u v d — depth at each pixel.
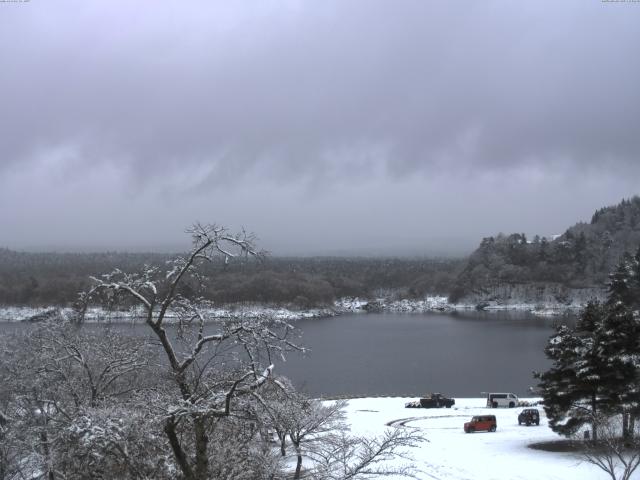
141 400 15.63
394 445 15.53
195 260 14.60
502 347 112.81
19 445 19.22
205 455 14.06
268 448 16.78
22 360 22.78
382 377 81.25
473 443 36.59
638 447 27.50
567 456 32.22
